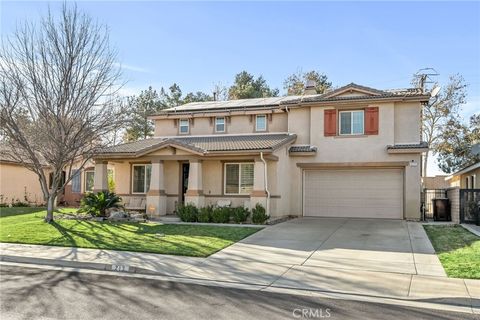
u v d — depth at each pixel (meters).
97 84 16.86
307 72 46.22
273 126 22.80
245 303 7.20
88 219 18.11
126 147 21.42
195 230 15.37
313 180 21.12
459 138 35.78
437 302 7.42
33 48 16.05
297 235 14.52
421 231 15.35
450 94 34.69
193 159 19.27
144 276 9.33
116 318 6.26
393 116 19.77
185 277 9.20
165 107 45.81
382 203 19.98
